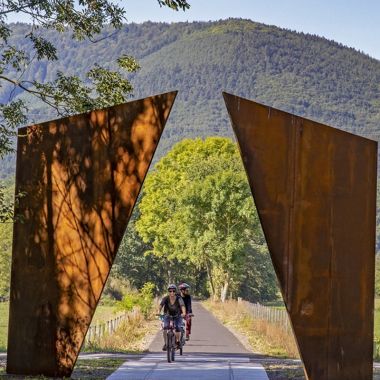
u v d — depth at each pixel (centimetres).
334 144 1945
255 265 10519
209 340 4472
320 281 1930
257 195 1934
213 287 10294
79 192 2023
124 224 1994
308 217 1936
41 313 2036
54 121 2045
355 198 1945
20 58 2906
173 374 2253
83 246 2020
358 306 1933
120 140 2005
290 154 1939
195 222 8738
